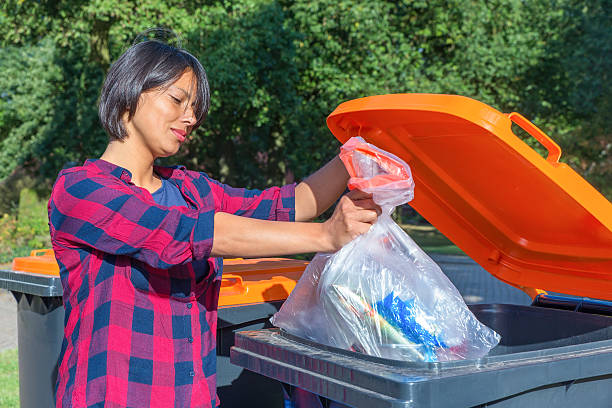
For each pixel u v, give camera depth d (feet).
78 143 39.63
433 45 34.86
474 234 6.72
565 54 33.47
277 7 33.19
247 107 33.58
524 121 4.48
